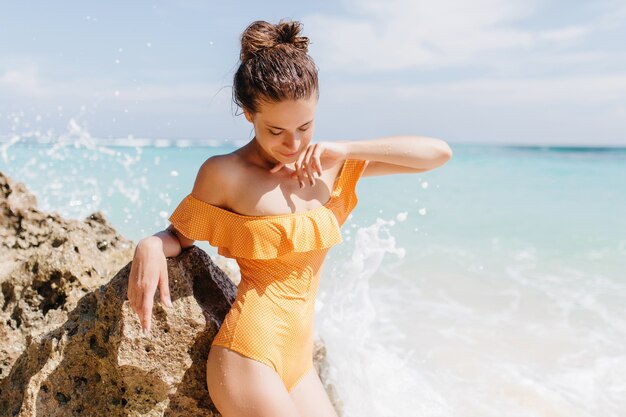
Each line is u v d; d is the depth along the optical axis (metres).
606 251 8.87
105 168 13.27
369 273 4.77
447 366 4.49
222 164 2.39
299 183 2.54
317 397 2.64
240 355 2.37
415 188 16.98
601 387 4.23
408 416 3.68
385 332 5.15
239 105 2.32
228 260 4.75
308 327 2.62
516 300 6.24
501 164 31.62
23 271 3.20
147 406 2.51
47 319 2.96
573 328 5.39
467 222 11.60
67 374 2.59
